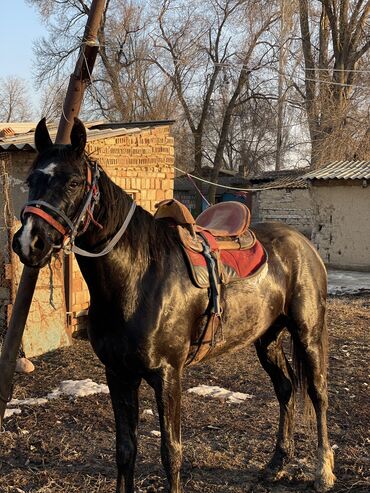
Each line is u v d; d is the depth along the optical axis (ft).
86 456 14.87
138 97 102.42
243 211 13.96
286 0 86.53
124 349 10.78
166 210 12.57
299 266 14.24
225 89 105.29
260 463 14.64
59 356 24.32
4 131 31.91
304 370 14.17
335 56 95.50
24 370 22.00
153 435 16.16
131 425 11.59
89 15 14.65
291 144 112.16
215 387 20.25
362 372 22.43
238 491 13.26
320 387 14.07
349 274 57.47
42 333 24.84
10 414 17.60
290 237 14.66
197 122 113.50
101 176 10.44
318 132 86.89
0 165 25.44
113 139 28.17
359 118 85.40
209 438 16.02
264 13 92.27
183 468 14.23
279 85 98.17
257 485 13.55
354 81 92.22
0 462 14.48
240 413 17.88
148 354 10.75
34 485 13.42
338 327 30.42
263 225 15.33
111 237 10.51
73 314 27.32
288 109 99.91
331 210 63.26
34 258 9.24
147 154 29.50
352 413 18.04
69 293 26.91
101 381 21.21
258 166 139.64
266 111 104.99
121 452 11.46
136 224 11.05
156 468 14.21
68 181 9.61
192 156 113.60
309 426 15.33
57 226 9.47
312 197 64.39
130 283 10.72
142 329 10.68
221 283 12.16
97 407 18.34
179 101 106.73
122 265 10.64
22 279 13.38
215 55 103.19
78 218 9.80
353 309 35.55
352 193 61.72
